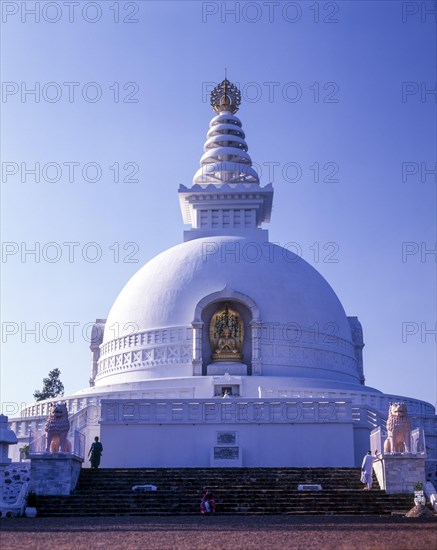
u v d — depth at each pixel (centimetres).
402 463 4466
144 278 7419
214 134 9044
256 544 2638
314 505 4228
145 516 4044
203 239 7581
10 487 4738
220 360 6906
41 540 2812
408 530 3050
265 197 8200
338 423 5541
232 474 4816
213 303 6981
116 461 5512
